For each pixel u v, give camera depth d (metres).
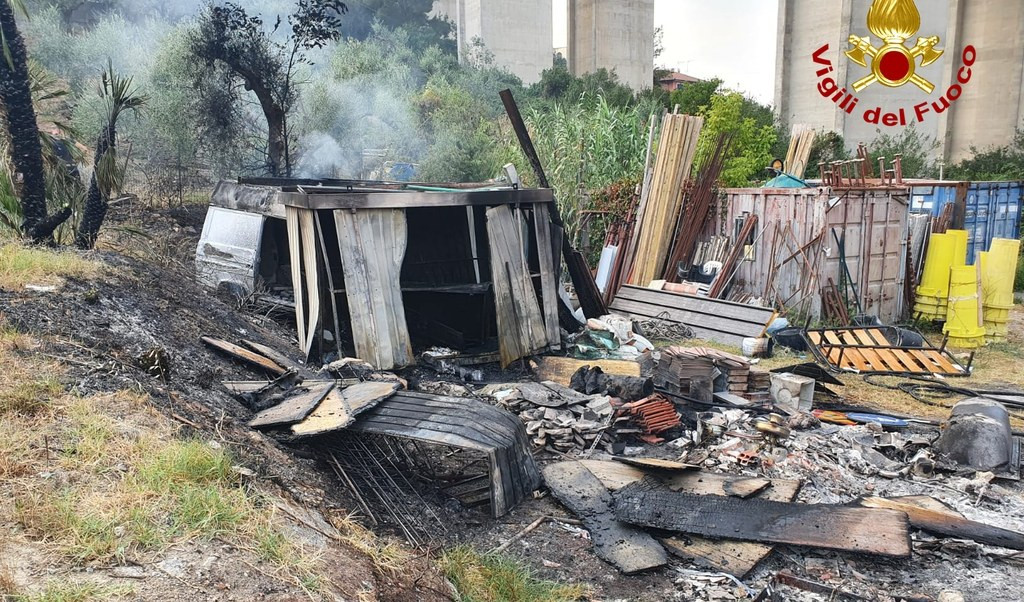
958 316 11.27
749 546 4.72
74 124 13.55
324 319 8.95
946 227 14.08
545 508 5.28
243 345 7.40
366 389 5.98
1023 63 27.25
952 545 4.85
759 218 12.48
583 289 10.94
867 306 12.05
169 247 11.72
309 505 4.18
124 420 4.19
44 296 5.82
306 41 14.12
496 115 21.27
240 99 14.78
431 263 10.39
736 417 6.99
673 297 11.88
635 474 5.78
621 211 13.93
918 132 30.28
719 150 13.56
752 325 10.57
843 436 6.84
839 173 11.59
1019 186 15.76
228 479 3.83
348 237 7.80
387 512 4.85
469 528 4.91
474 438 5.13
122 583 2.76
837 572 4.57
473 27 37.19
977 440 6.34
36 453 3.60
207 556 3.07
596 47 37.16
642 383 7.12
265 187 9.96
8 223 7.75
